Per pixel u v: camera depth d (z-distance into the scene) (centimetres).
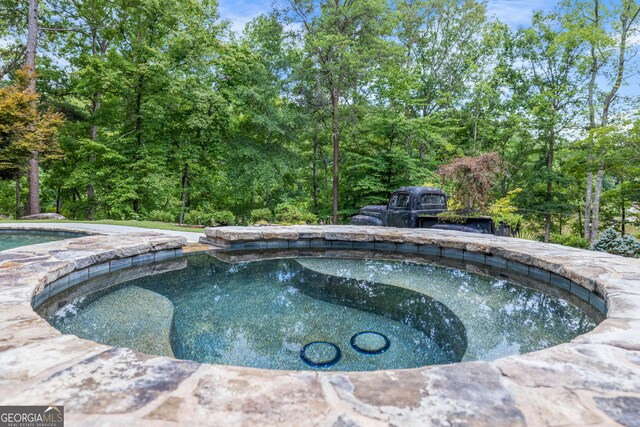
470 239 472
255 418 95
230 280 369
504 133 1599
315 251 518
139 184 1262
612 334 160
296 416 96
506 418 96
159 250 440
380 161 1302
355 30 1298
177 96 1247
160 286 334
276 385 113
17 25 1363
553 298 314
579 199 1634
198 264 432
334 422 93
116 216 1317
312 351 210
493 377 120
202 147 1451
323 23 1251
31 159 1073
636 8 1206
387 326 252
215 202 1739
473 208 663
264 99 1342
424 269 418
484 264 431
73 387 107
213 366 125
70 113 1438
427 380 118
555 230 1705
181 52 1288
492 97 1541
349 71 1237
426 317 270
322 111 1426
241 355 203
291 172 1560
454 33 1677
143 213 1359
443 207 728
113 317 249
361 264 443
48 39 1413
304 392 109
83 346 138
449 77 1708
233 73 1389
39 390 105
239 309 284
